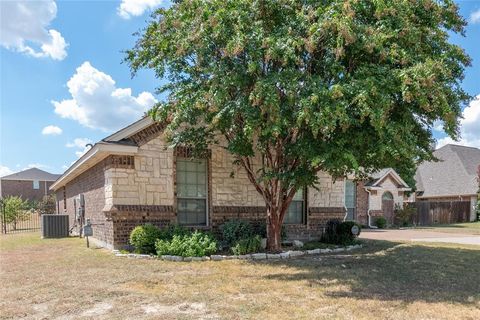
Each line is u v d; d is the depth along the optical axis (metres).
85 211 15.79
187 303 5.66
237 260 9.56
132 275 7.59
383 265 8.98
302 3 7.98
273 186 10.75
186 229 11.16
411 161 9.03
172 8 9.21
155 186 11.49
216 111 8.26
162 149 11.64
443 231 20.92
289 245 12.42
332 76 7.98
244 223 11.73
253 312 5.21
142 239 10.16
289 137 9.09
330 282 7.12
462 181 32.03
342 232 13.04
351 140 7.58
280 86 7.65
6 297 6.02
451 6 8.35
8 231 22.53
